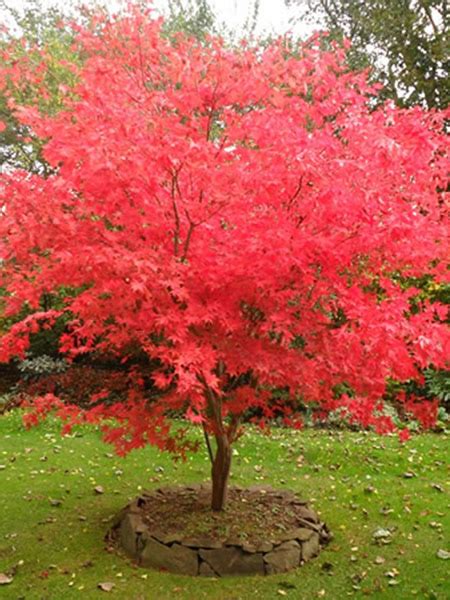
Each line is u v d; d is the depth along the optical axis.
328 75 4.14
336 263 3.76
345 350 3.97
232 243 3.75
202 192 3.78
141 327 3.94
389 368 4.26
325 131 3.58
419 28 11.73
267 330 3.95
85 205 3.95
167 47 4.08
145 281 3.40
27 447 7.71
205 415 4.66
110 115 3.52
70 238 3.78
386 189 3.76
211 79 3.77
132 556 4.52
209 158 3.46
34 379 11.11
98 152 3.26
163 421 4.58
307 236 3.54
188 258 3.95
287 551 4.38
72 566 4.38
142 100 3.93
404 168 3.81
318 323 4.09
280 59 4.11
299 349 4.20
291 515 4.86
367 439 8.09
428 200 4.10
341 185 3.52
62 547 4.71
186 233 4.12
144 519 4.73
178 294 3.44
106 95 3.70
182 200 3.71
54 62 9.63
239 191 3.71
